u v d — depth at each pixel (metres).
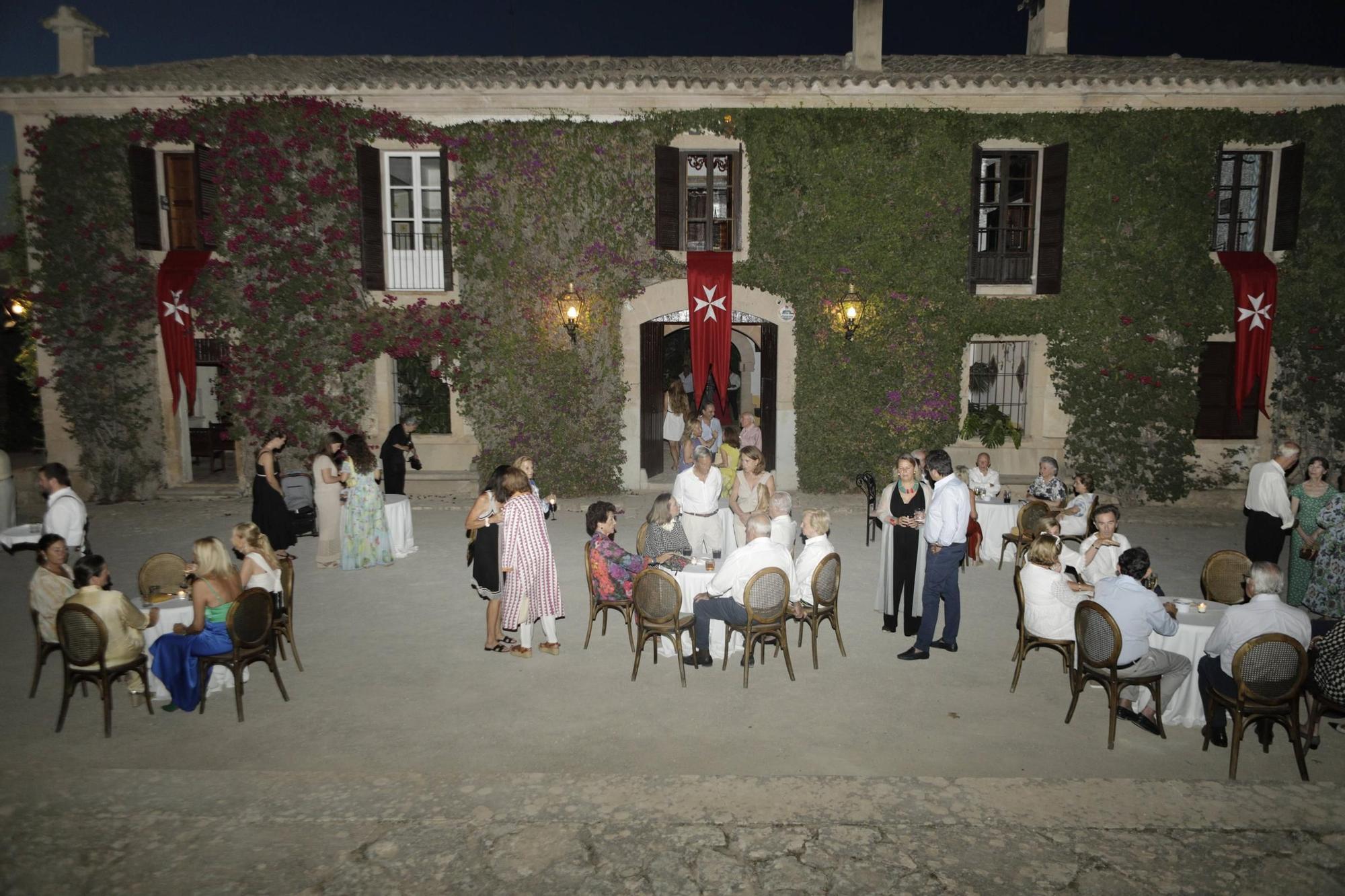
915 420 14.67
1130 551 6.01
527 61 17.11
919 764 5.55
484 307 14.65
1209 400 15.04
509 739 5.88
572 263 14.59
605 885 4.20
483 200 14.44
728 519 9.50
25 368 15.96
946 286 14.47
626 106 14.16
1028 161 14.78
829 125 14.14
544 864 4.36
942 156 14.22
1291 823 4.71
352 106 14.26
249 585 6.67
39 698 6.58
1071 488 14.88
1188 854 4.44
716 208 15.09
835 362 14.59
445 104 14.25
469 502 14.38
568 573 10.21
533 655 7.45
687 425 15.94
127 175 14.55
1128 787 5.07
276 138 14.34
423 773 5.22
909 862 4.37
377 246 14.64
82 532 8.98
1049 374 14.86
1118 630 5.64
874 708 6.36
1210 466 14.92
